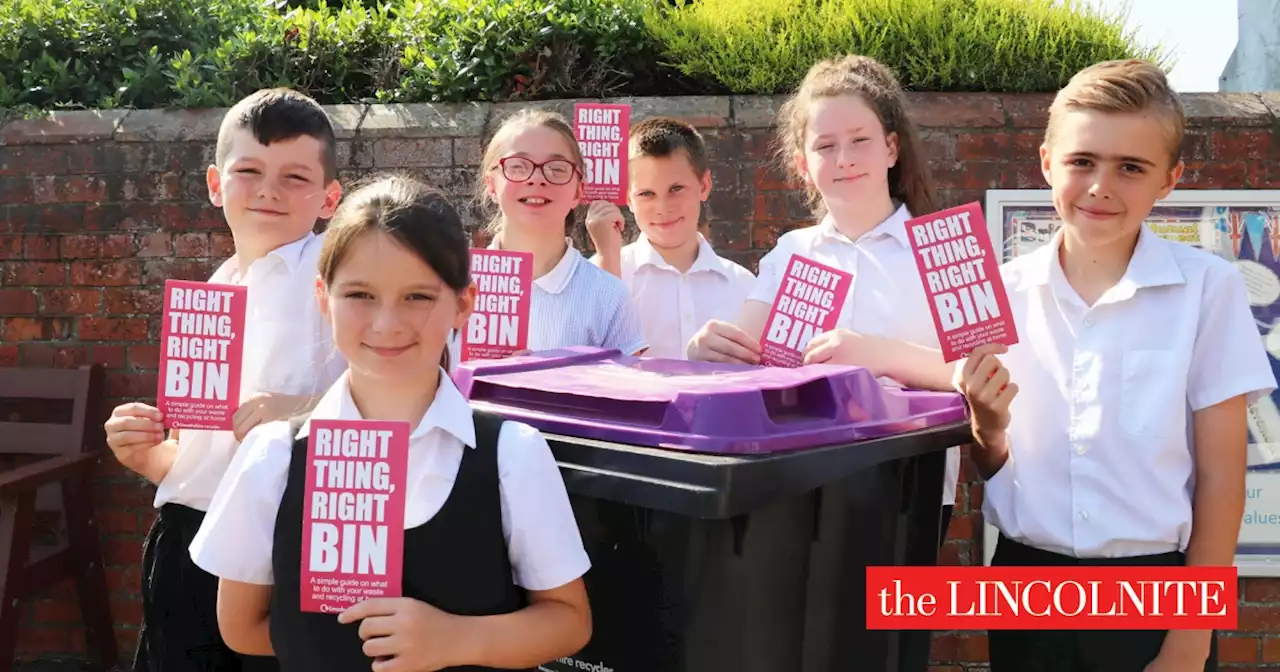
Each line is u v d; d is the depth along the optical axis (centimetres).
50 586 379
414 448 151
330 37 425
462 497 147
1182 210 351
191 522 222
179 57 430
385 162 379
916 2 382
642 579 162
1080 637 197
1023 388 208
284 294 229
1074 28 376
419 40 418
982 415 194
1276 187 349
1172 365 190
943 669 371
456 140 377
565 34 402
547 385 180
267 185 227
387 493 142
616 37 407
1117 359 195
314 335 228
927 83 382
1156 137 185
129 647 393
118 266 387
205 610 221
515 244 269
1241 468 190
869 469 170
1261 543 348
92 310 388
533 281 264
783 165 367
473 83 396
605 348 240
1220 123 350
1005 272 216
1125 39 390
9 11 424
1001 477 212
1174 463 191
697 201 330
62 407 390
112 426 213
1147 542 191
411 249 147
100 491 389
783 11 396
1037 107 362
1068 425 200
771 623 159
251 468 150
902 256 234
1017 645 204
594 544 168
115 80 421
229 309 212
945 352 190
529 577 150
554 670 180
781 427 159
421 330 150
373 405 156
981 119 358
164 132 383
